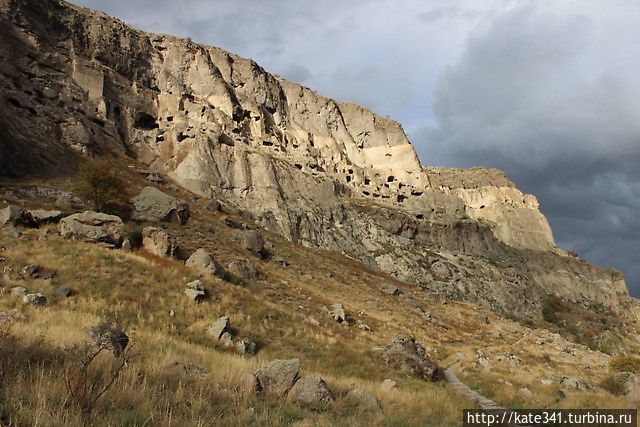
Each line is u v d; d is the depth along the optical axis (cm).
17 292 1992
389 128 11569
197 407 870
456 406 1518
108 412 754
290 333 2491
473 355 3128
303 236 6719
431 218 9531
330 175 8938
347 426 1020
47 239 2723
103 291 2277
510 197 13912
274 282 3719
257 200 6800
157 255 3061
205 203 5850
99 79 6662
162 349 1502
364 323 3447
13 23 6022
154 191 4362
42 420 646
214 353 1677
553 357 3712
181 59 8306
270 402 1104
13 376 818
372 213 8281
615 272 13338
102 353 1065
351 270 5769
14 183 3912
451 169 15275
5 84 5253
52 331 1343
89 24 7212
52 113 5506
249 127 8650
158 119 7356
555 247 13175
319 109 10706
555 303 10056
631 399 1872
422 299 5684
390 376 2181
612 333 8812
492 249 9994
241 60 9606
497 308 7769
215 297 2606
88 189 3897
